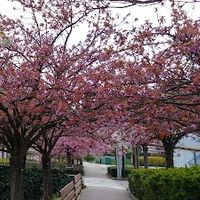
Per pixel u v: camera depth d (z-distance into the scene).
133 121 7.32
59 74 10.07
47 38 11.45
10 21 11.52
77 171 35.78
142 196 14.84
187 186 9.38
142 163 52.84
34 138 10.24
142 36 7.63
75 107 8.58
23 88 9.48
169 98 6.06
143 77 6.57
